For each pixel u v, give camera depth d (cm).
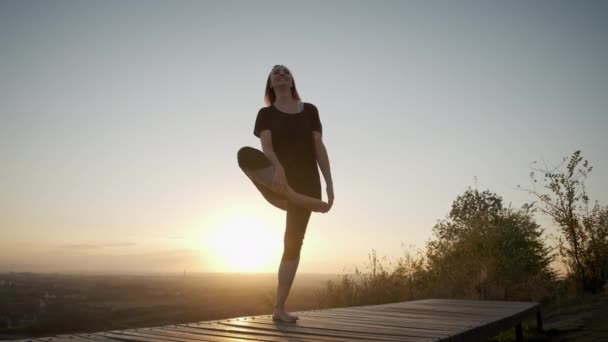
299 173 303
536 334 621
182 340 226
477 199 1869
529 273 1209
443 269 1180
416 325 321
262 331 272
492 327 359
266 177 270
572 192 1241
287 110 315
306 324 313
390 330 287
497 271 1120
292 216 305
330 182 323
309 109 326
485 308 515
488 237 1246
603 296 995
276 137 304
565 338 570
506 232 1262
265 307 996
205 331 269
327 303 1005
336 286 1050
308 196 303
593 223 1213
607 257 1180
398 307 520
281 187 270
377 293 1023
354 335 260
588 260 1195
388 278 1099
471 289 1041
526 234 1327
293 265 315
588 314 768
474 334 310
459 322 348
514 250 1212
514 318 443
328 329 288
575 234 1216
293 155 304
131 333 253
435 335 264
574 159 1247
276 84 318
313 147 317
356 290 1041
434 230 1360
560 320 770
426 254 1273
